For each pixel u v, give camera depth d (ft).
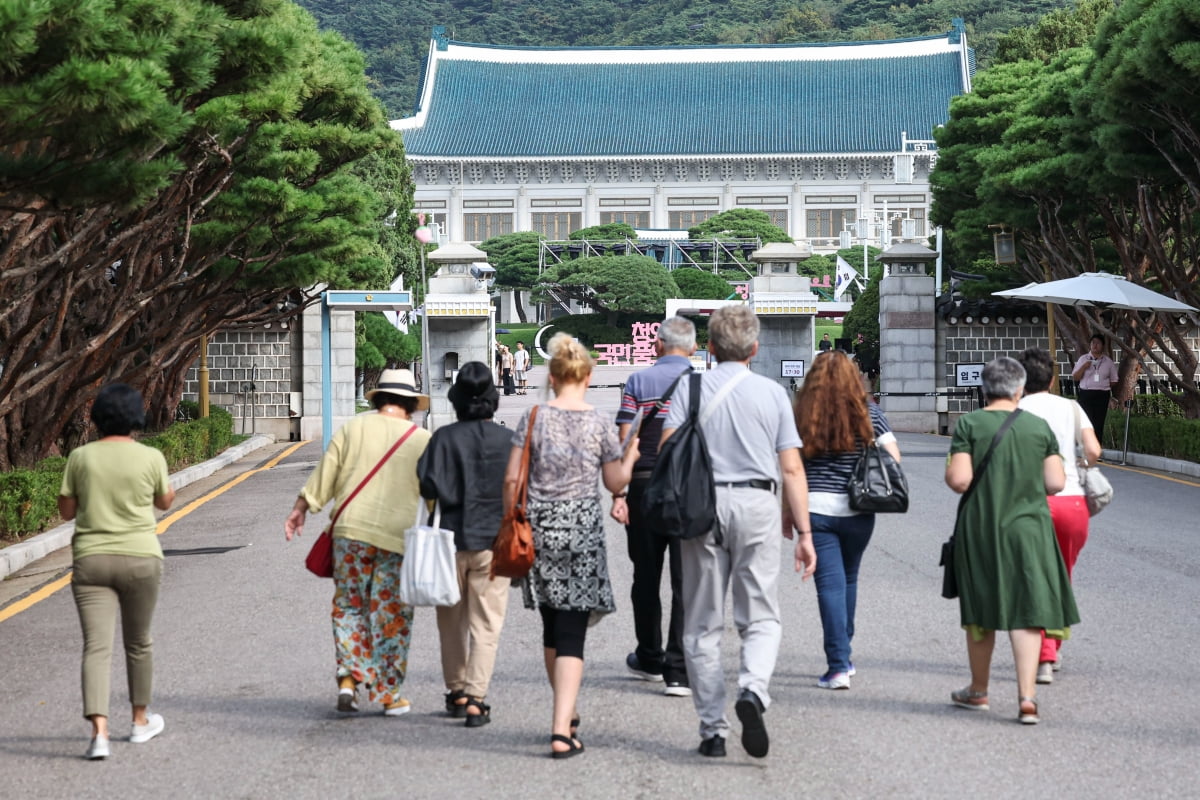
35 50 31.48
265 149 64.64
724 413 22.07
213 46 41.04
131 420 23.38
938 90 402.72
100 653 22.38
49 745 22.91
